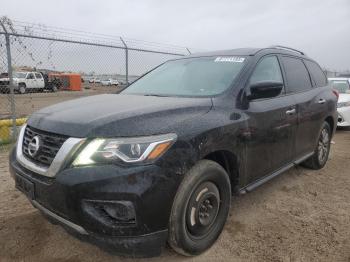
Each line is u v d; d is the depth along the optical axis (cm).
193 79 380
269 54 416
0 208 397
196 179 276
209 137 288
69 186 244
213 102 321
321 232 349
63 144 254
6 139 725
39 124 288
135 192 239
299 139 444
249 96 347
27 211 389
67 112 292
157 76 427
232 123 315
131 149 247
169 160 255
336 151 707
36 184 267
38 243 323
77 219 248
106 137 249
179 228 270
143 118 266
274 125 376
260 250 314
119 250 250
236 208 402
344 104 932
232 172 335
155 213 249
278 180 504
